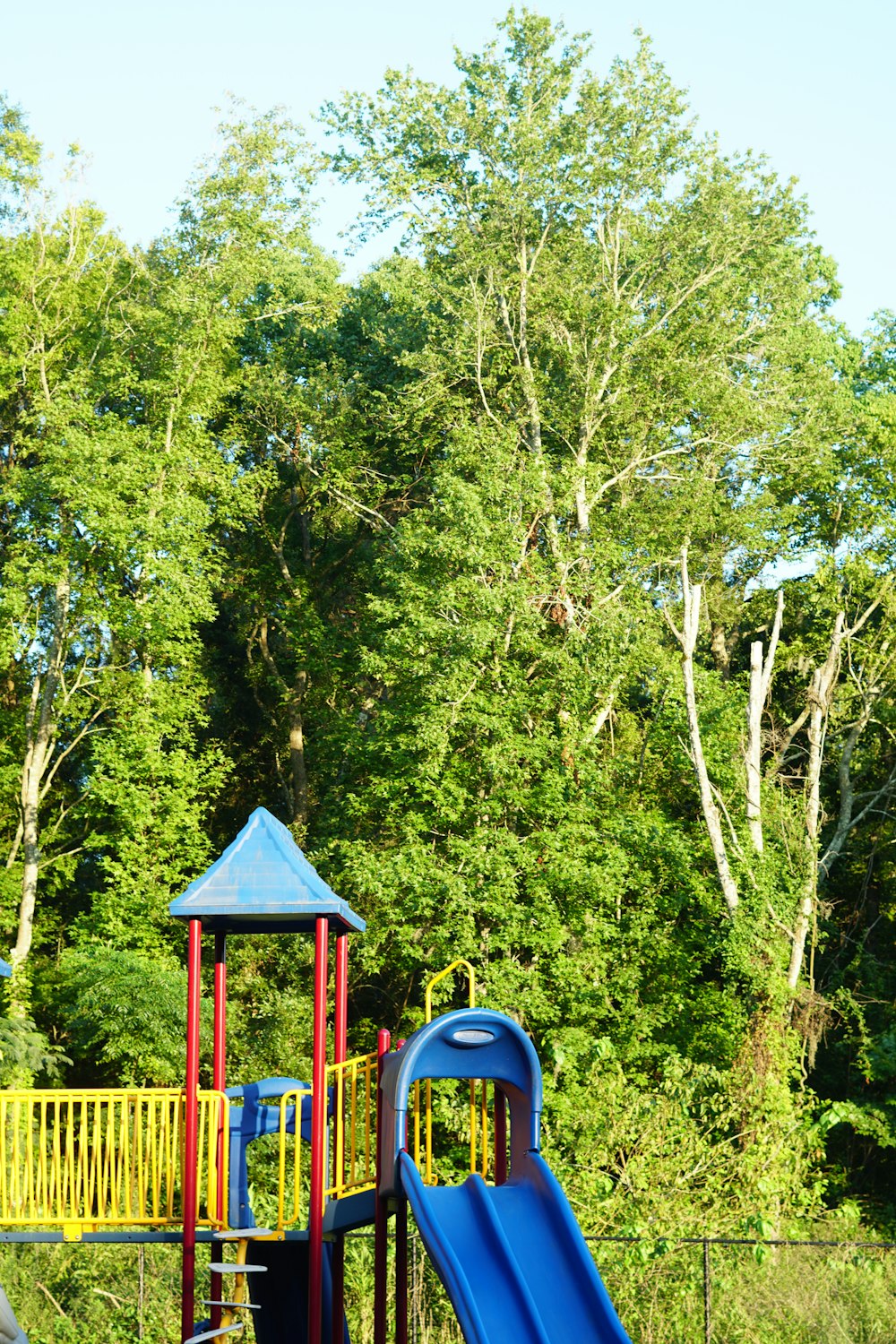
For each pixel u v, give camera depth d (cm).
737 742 2806
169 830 2830
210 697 3728
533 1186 973
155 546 2783
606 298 2994
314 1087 1116
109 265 3103
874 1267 1501
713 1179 1759
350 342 3641
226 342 3105
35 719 3033
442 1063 1011
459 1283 854
